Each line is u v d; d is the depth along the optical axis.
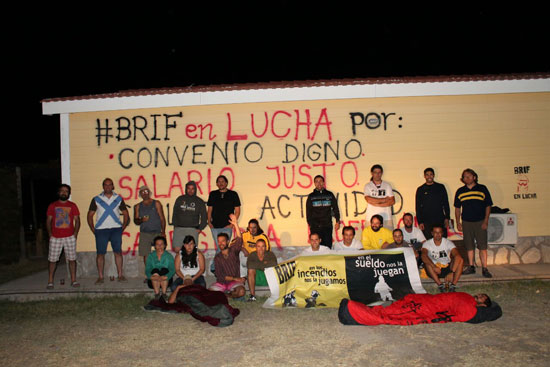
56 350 6.23
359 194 10.65
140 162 10.85
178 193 10.82
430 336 6.33
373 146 10.65
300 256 8.42
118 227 10.06
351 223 10.63
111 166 10.88
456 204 9.73
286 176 10.70
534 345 5.93
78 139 10.89
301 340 6.36
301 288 8.05
